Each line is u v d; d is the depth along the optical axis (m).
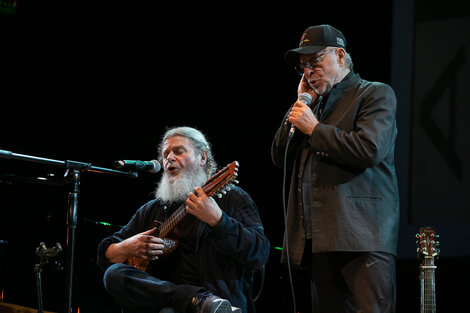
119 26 5.78
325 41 2.67
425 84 4.67
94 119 5.78
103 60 5.83
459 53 4.57
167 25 5.70
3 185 4.10
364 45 4.92
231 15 5.50
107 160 5.65
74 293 3.89
